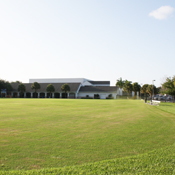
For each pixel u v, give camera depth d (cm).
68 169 457
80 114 1554
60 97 7081
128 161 504
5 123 1098
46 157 555
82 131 897
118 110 1967
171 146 652
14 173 436
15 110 1836
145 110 2022
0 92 7169
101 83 9188
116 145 673
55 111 1767
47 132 869
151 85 5356
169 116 1512
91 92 7006
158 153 570
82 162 519
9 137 774
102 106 2520
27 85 7625
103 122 1164
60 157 555
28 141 717
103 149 628
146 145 676
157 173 433
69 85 7381
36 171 446
